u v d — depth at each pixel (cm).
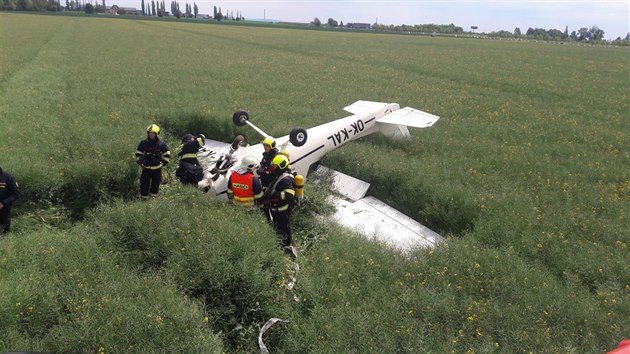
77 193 851
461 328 489
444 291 546
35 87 1725
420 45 5612
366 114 1105
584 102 1903
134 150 962
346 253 635
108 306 469
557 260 634
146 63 2594
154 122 1284
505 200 816
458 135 1316
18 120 1205
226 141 1277
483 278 577
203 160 975
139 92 1695
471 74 2741
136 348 420
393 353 440
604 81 2595
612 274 595
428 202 859
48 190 823
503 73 2845
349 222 822
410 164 1012
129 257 604
